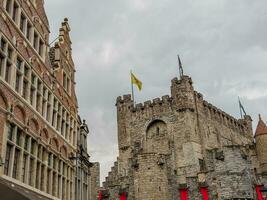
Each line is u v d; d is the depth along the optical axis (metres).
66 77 32.94
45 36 28.23
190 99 63.72
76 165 32.44
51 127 27.11
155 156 47.81
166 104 65.25
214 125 68.19
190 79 65.94
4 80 20.28
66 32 34.75
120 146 66.44
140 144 64.38
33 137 23.59
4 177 19.06
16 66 22.25
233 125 75.81
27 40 24.20
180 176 57.53
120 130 68.06
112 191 48.59
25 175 22.03
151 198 45.47
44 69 27.08
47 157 25.91
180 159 59.28
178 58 67.56
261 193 40.97
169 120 63.66
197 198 42.41
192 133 60.38
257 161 64.44
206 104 68.31
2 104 19.92
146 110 66.94
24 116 22.59
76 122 34.47
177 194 45.53
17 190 18.11
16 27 22.58
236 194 39.81
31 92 24.58
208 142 63.50
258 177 42.84
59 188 28.09
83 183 35.47
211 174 42.44
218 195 40.94
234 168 41.19
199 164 58.06
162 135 63.59
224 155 42.31
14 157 20.95
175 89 65.06
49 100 27.72
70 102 33.22
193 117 62.62
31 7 25.86
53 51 32.81
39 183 24.02
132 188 47.66
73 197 31.14
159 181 46.34
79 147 35.03
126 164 63.91
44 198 23.94
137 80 66.06
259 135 65.06
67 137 31.36
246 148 65.88
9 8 22.42
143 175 46.91
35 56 25.45
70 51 35.38
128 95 70.19
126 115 68.62
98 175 59.66
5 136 19.73
